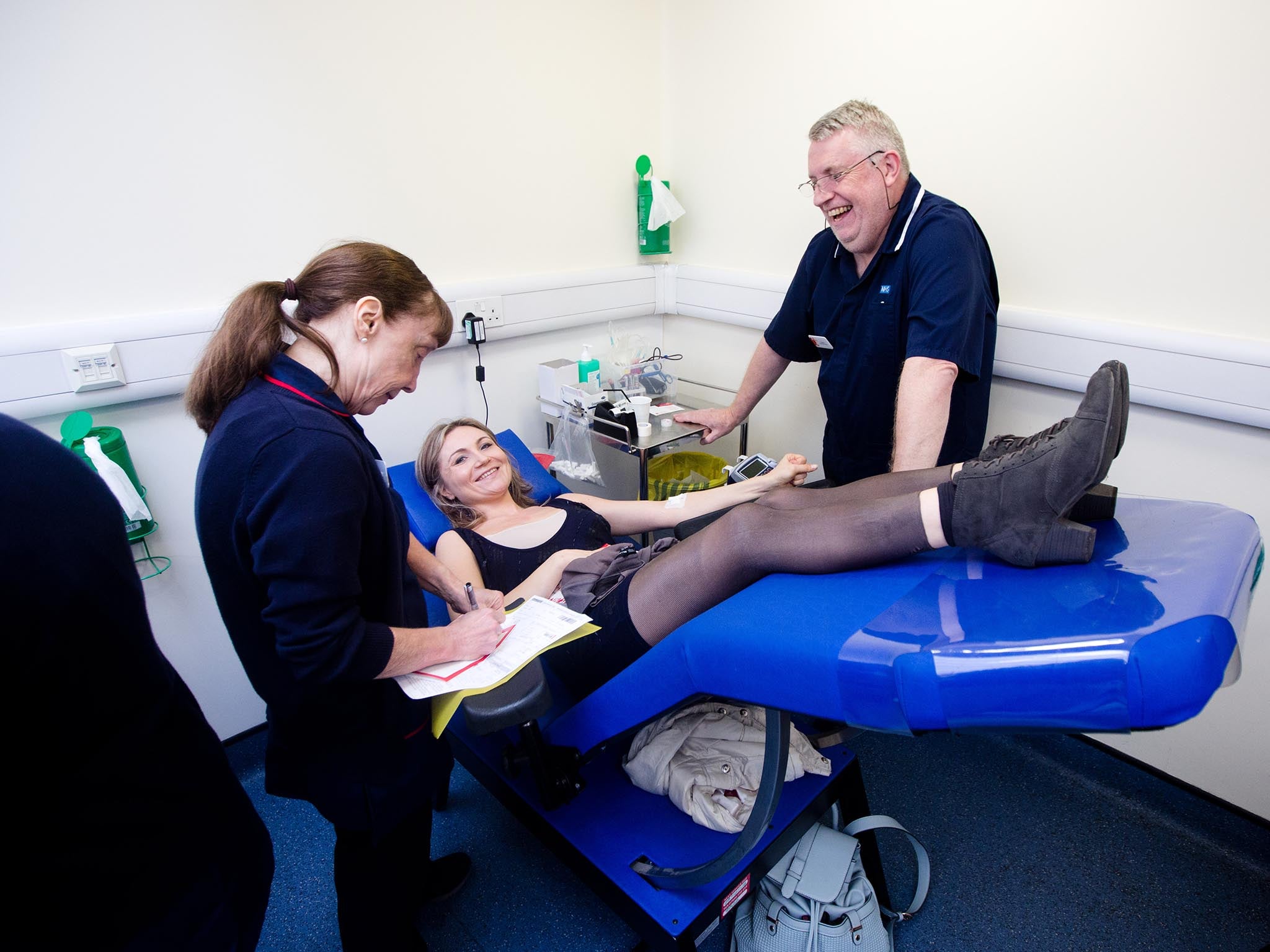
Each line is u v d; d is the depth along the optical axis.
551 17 2.15
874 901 1.28
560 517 1.77
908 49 1.81
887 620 0.90
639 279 2.60
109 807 0.65
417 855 1.20
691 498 1.75
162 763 0.71
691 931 1.08
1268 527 1.48
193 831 0.74
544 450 2.57
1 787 0.58
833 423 1.82
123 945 0.67
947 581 0.97
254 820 0.85
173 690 0.76
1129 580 0.85
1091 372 1.63
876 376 1.64
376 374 0.95
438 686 0.96
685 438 2.09
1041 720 0.76
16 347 1.49
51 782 0.61
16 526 0.57
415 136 1.98
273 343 0.88
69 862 0.63
